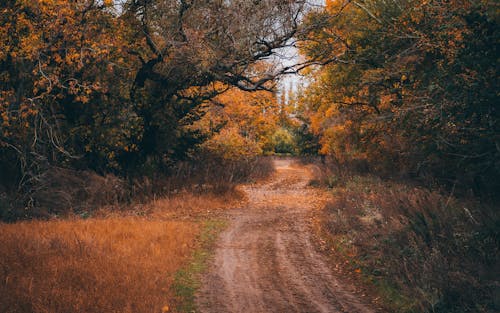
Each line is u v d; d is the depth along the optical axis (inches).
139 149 925.2
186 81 888.3
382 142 927.7
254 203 839.1
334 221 570.9
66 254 378.9
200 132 1007.6
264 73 898.7
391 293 340.8
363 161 1121.4
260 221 655.8
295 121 1750.7
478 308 287.4
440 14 512.1
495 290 294.7
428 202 482.0
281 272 406.6
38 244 397.1
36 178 708.7
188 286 357.1
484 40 399.2
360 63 900.6
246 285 367.9
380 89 861.8
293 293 350.3
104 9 805.2
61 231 478.9
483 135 408.5
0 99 662.5
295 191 1069.1
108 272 336.8
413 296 321.7
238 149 1191.6
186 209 742.5
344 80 969.5
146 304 291.9
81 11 745.0
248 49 828.0
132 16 828.6
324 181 1134.4
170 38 804.6
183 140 970.7
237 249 490.3
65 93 787.4
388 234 446.9
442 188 605.9
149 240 470.0
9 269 324.8
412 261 363.9
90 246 409.1
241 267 420.8
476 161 462.6
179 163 966.4
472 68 402.9
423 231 406.3
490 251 349.1
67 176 808.9
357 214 577.3
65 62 750.5
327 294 349.4
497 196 502.9
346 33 910.4
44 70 717.3
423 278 329.7
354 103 997.8
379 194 641.6
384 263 395.2
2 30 692.1
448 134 478.3
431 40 563.8
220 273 399.2
